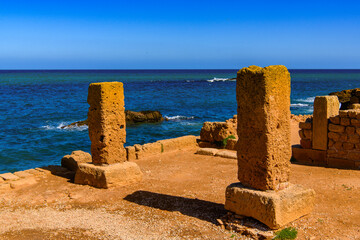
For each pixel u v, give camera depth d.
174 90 72.56
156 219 7.55
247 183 7.29
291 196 6.96
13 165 17.50
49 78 126.44
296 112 36.03
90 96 9.87
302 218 7.24
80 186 9.80
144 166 12.10
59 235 6.84
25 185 9.84
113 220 7.53
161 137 25.94
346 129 11.34
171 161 12.79
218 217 7.56
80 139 24.17
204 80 120.19
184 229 7.02
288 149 7.23
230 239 6.54
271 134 6.82
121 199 8.80
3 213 7.98
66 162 11.77
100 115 9.66
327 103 11.68
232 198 7.32
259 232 6.55
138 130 28.72
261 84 6.72
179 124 31.66
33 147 21.55
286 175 7.27
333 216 7.44
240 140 7.34
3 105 43.19
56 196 9.01
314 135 12.12
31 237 6.77
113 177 9.64
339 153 11.59
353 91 24.09
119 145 10.09
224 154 13.27
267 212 6.68
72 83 93.44
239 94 7.20
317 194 8.87
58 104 45.03
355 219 7.30
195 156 13.52
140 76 158.38
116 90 9.87
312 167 11.66
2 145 21.97
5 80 108.50
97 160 9.99
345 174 10.62
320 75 161.75
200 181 10.27
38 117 34.25
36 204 8.53
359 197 8.58
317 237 6.48
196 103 48.25
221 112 39.38
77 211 8.07
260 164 6.96
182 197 8.87
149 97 56.91
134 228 7.11
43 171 10.98
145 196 8.96
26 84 87.81
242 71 7.08
